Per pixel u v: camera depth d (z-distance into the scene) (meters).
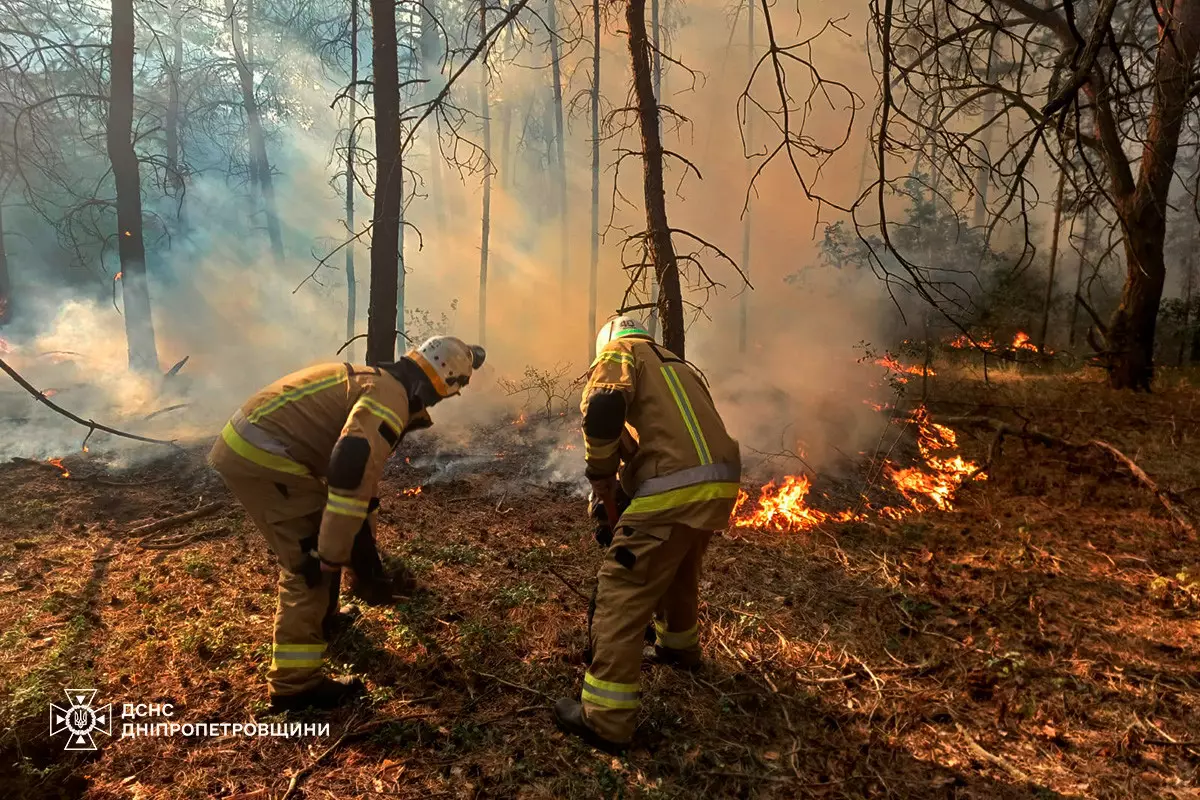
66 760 2.53
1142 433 7.66
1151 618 3.73
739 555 4.49
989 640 3.48
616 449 2.72
